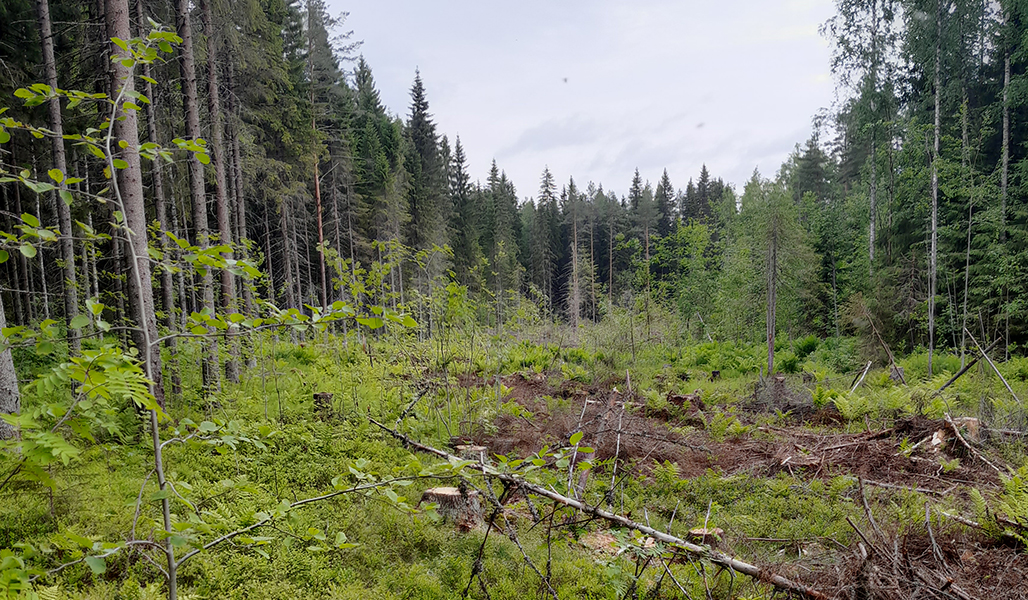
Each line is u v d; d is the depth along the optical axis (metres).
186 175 12.97
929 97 19.22
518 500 6.26
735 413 11.44
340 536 2.66
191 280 11.27
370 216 29.19
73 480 5.13
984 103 19.36
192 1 10.71
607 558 4.90
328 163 24.22
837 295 27.72
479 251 39.97
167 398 7.66
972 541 4.79
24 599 1.62
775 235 20.38
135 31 7.88
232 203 14.62
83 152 10.90
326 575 4.42
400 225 30.62
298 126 17.88
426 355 10.38
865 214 25.61
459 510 5.67
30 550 1.73
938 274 19.19
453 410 10.13
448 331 10.22
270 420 7.93
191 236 13.64
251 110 13.61
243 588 4.17
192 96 9.37
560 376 15.67
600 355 18.12
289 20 20.86
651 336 21.91
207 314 2.11
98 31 7.78
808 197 31.38
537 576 4.62
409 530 5.29
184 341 7.47
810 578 4.16
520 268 42.38
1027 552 4.44
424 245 32.28
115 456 5.58
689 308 30.91
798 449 8.74
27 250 1.77
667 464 7.70
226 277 9.41
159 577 4.03
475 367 13.01
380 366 10.57
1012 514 4.79
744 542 5.48
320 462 6.88
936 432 8.19
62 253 9.67
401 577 4.58
